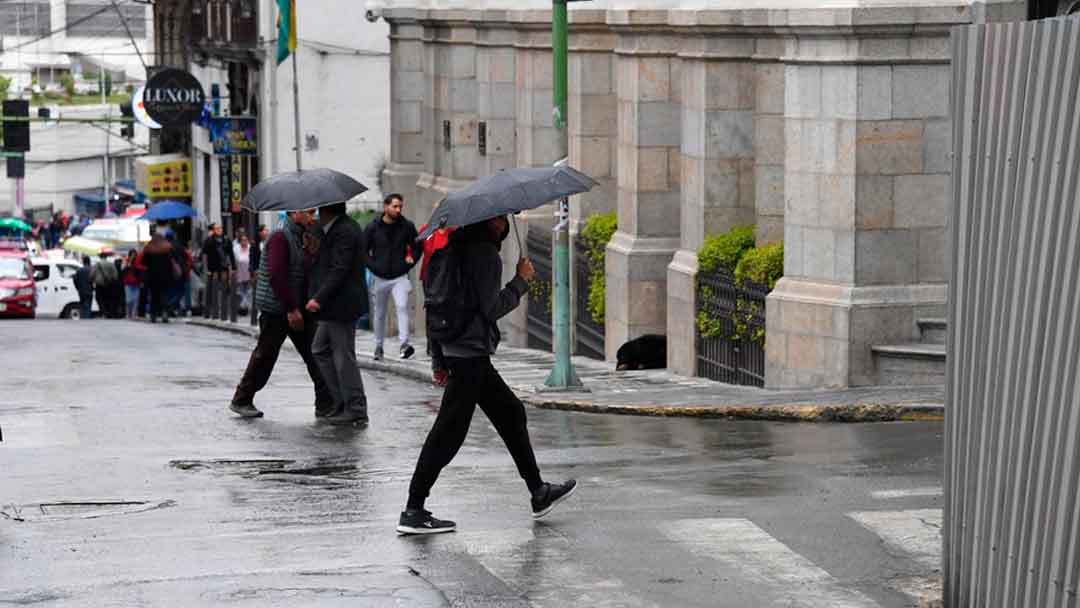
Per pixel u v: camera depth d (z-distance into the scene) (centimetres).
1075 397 1521
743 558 2198
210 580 2138
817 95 3972
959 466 1833
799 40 3988
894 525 2355
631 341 4866
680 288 4669
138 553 2297
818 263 4003
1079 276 1513
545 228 6081
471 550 2275
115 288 10400
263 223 11156
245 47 10762
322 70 10788
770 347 4125
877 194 3922
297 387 4375
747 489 2622
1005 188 1689
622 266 5025
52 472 2966
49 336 6975
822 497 2544
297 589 2088
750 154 4550
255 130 11169
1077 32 1527
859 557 2194
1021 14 3759
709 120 4538
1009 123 1683
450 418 2372
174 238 9875
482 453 3086
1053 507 1573
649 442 3177
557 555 2239
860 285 3941
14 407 3928
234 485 2820
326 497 2688
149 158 14400
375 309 5125
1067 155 1542
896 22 3828
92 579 2153
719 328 4484
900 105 3903
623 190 5094
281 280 3569
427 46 7188
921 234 3944
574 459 2978
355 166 10869
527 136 6053
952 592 1856
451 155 6938
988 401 1739
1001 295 1702
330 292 3491
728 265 4444
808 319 4000
